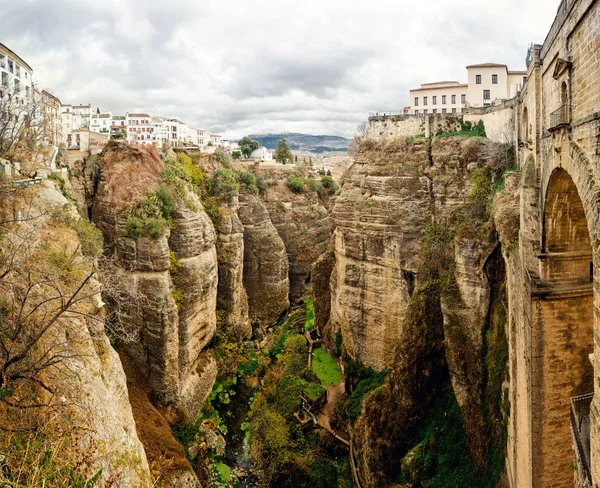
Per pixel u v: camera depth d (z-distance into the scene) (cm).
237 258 5528
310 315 6562
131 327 3862
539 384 2142
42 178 2883
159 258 3838
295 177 8306
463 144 3747
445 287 3266
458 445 2991
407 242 3803
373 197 4053
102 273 3139
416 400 3300
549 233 2128
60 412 1505
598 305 1240
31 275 1998
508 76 5562
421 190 3819
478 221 3269
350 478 3469
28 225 2288
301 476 3559
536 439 2144
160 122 12225
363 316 4122
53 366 1761
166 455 3250
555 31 1884
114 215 4047
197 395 4338
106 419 1919
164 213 4084
